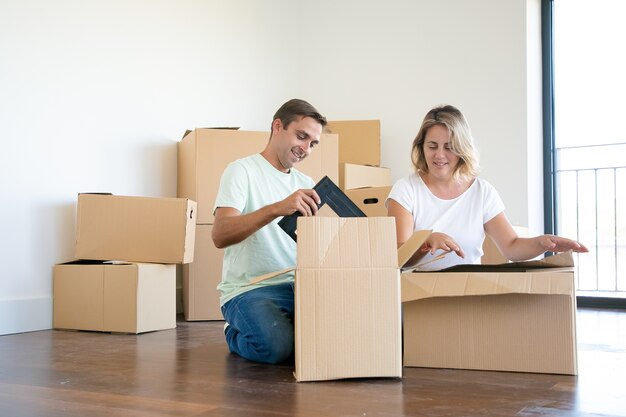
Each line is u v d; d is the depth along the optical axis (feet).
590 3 14.34
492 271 6.15
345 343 5.60
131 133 11.28
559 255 5.95
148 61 11.64
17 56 9.46
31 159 9.63
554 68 14.17
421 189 7.08
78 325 9.54
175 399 5.08
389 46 14.71
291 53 15.35
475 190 7.13
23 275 9.48
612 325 10.32
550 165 13.91
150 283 9.37
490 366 5.94
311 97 15.49
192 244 10.14
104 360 6.90
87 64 10.52
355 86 15.03
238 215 6.40
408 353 6.14
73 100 10.28
